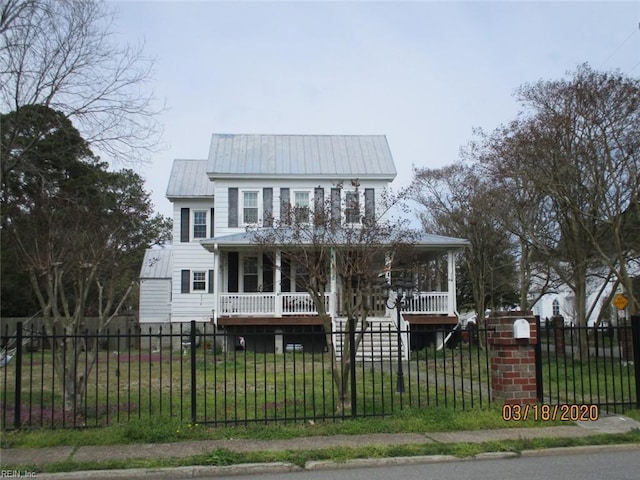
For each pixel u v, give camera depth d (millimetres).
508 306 40750
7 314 32219
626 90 17438
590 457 7703
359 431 8695
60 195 13719
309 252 14914
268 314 23547
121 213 13180
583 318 22438
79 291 10984
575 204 19328
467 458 7602
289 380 14148
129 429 8414
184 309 30219
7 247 17891
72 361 10070
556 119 18156
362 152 29766
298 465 7258
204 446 8031
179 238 30688
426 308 23547
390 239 19750
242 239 23484
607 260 19344
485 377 14969
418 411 9469
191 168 32844
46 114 12672
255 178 27844
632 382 13859
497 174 20797
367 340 21047
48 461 7379
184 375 15266
